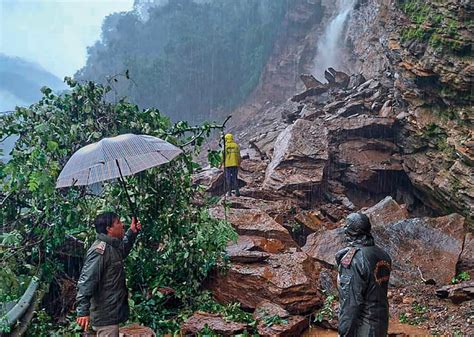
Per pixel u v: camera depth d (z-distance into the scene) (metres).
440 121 11.74
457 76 10.52
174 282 6.97
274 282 6.83
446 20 10.90
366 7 29.89
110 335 4.36
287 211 11.54
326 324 6.53
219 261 7.27
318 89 22.16
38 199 6.30
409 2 12.87
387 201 10.40
